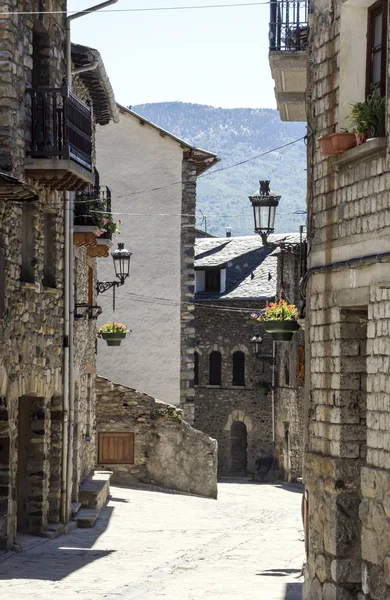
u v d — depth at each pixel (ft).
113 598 48.75
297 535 83.25
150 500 101.65
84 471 93.56
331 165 44.65
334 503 44.09
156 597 49.60
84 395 92.68
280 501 121.08
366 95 44.09
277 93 59.11
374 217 40.98
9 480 60.29
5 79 59.98
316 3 47.88
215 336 193.36
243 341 190.60
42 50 68.95
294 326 69.36
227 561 65.92
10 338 59.47
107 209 95.20
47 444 70.03
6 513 60.75
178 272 126.62
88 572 57.72
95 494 85.51
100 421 111.04
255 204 67.82
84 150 66.23
